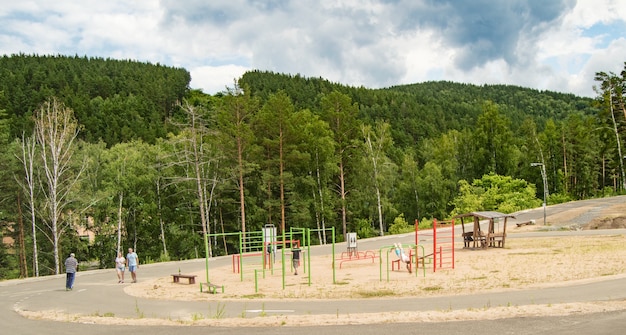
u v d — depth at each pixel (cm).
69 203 4772
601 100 8000
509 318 1221
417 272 2575
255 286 2170
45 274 5269
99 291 2367
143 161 5678
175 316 1552
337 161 6206
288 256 3975
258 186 5947
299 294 2016
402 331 1128
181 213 5866
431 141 10744
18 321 1548
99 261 5659
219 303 1831
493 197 7175
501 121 8531
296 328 1210
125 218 5619
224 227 6175
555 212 6328
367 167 6266
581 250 3091
